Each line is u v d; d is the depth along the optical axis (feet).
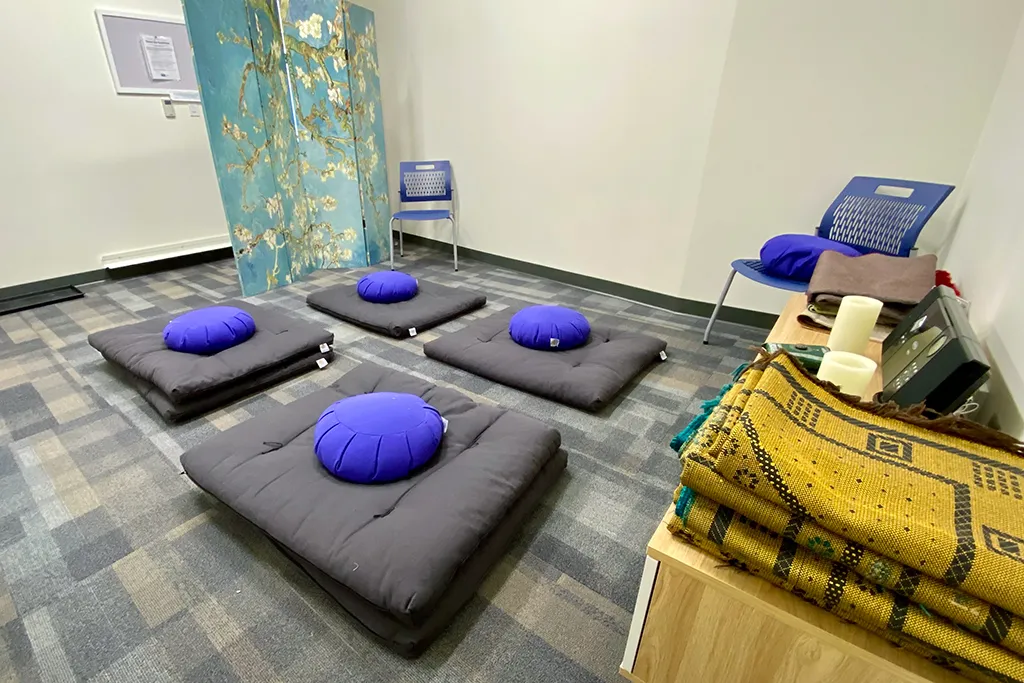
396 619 3.35
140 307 9.42
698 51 8.20
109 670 3.25
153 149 10.85
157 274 11.39
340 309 8.98
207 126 8.68
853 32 6.90
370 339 8.27
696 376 7.27
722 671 2.44
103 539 4.25
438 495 4.03
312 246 11.62
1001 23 6.01
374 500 4.02
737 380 2.89
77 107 9.63
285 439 4.86
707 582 2.23
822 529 1.95
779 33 7.39
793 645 2.13
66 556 4.08
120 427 5.78
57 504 4.62
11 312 8.98
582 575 4.03
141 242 11.14
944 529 1.82
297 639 3.47
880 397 3.37
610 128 9.64
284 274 10.84
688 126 8.70
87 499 4.69
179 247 11.76
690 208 9.16
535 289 11.10
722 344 8.39
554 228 11.28
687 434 2.78
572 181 10.58
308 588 3.85
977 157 6.32
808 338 4.57
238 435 4.81
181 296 10.05
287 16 9.59
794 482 1.97
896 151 7.10
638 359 7.09
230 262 12.44
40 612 3.61
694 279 9.52
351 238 12.00
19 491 4.77
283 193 10.42
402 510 3.90
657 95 8.86
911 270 4.82
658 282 10.04
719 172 8.59
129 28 9.91
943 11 6.29
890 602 1.85
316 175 11.13
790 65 7.47
